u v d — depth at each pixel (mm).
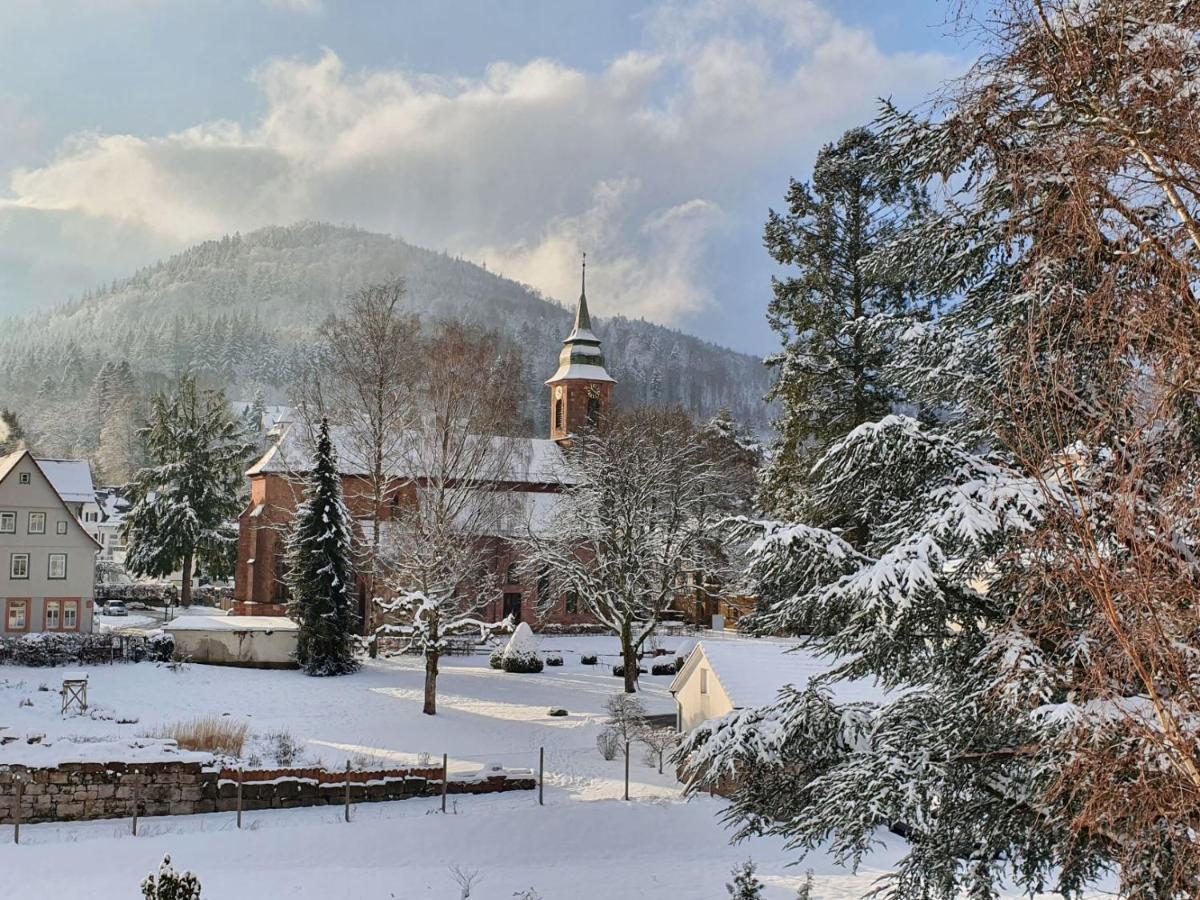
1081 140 7984
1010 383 9539
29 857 23891
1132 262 7961
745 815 12906
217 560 82188
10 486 59031
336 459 54156
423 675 53531
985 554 10703
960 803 11008
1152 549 7293
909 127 11000
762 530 12680
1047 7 8414
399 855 25328
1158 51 7863
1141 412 7605
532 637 58000
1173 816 7477
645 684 55219
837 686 26109
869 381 33594
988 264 11914
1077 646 9172
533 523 71125
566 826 27766
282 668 53594
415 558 46812
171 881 13883
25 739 30109
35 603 59438
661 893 22281
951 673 11766
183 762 28984
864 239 33781
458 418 48875
